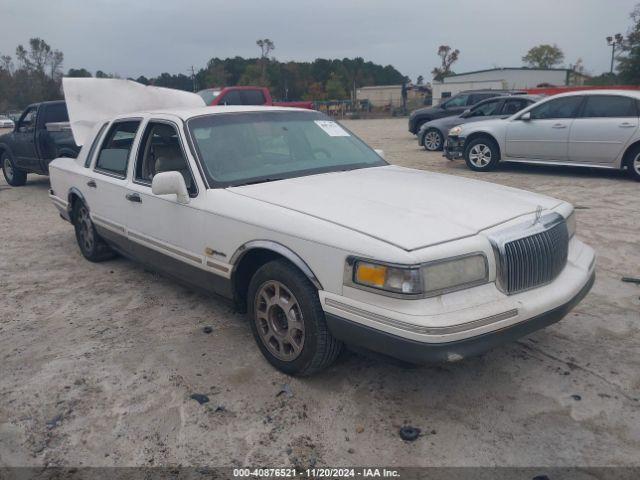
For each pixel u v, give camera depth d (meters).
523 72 54.44
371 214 3.22
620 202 8.20
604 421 3.06
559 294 3.19
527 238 3.11
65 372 3.73
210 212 3.82
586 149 10.34
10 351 4.07
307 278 3.29
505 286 3.02
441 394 3.36
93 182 5.39
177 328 4.37
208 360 3.84
